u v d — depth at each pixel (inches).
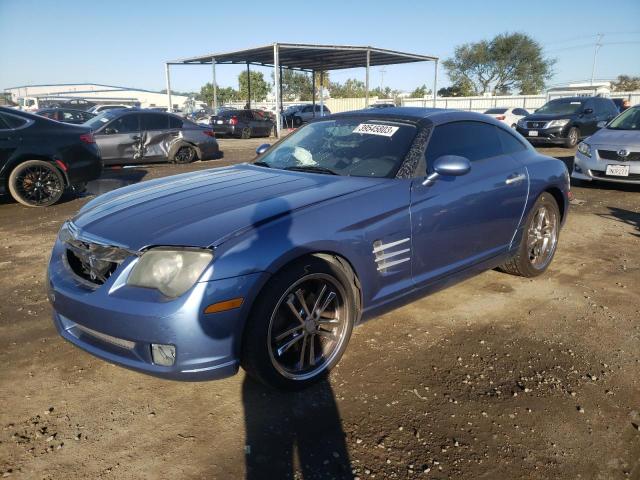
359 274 111.7
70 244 108.0
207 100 2810.0
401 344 127.7
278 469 85.5
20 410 100.8
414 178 125.2
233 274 91.0
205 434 94.1
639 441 93.5
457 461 87.6
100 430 95.0
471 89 2222.0
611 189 346.6
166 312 88.5
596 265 189.9
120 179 395.5
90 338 102.6
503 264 171.5
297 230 100.0
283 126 1192.2
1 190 287.7
